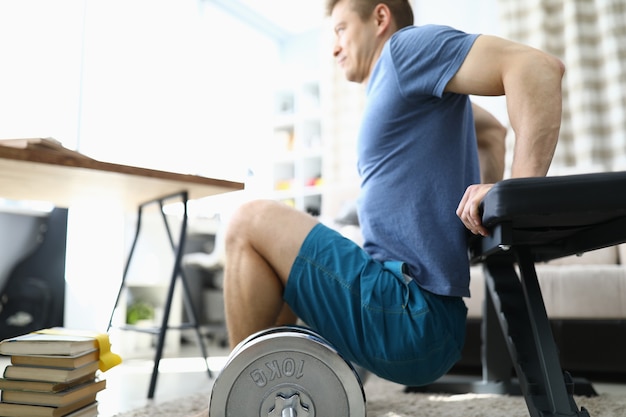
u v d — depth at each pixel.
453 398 1.70
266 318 1.10
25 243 3.76
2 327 3.23
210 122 5.22
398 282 1.05
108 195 1.78
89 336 1.19
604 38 3.36
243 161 5.54
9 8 3.30
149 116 4.38
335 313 1.04
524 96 0.93
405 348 1.02
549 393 0.92
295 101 5.25
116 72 4.08
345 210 2.76
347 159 4.40
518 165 0.93
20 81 3.33
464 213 0.94
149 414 1.49
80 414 1.13
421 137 1.12
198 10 5.20
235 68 5.70
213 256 4.09
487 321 1.82
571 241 1.13
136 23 4.31
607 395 1.72
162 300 3.67
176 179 1.50
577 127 3.36
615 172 0.79
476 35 1.03
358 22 1.30
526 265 1.04
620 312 2.17
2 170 1.27
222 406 0.92
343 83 4.50
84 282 3.34
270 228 1.08
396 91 1.10
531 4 3.54
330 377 0.92
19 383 1.08
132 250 2.13
